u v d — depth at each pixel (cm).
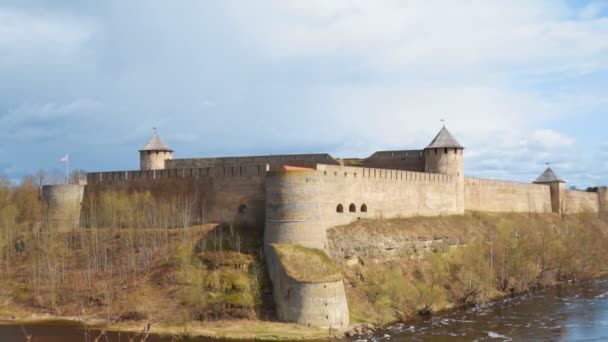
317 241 5669
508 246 7125
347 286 5828
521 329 5075
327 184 6419
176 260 5850
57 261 6244
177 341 4575
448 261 6869
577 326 5172
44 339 4631
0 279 6078
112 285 5694
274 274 5388
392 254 6569
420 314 5681
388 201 7288
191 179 6812
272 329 4894
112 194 6994
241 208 6506
